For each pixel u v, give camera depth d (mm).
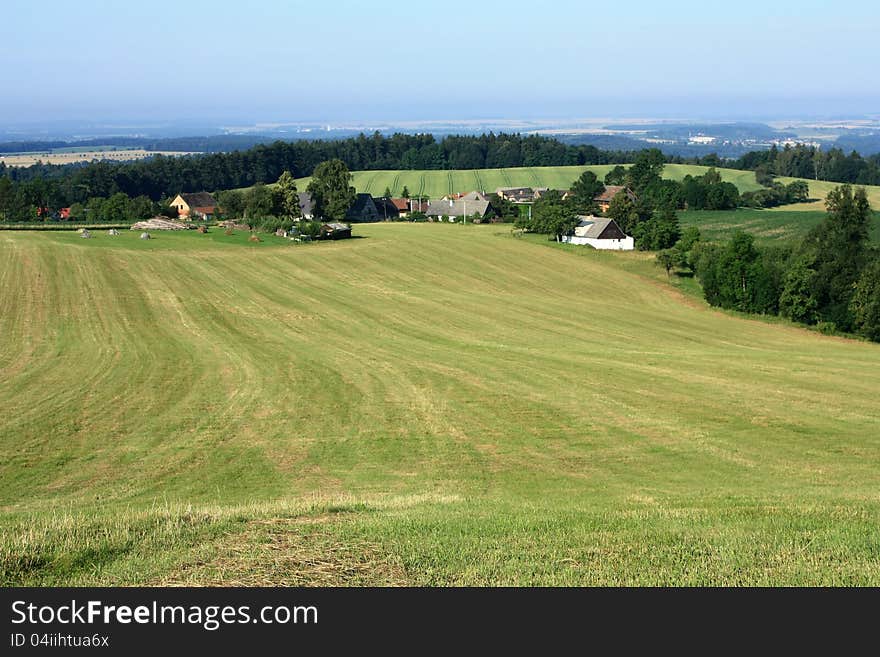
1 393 29578
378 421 26891
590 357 39312
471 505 15117
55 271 55875
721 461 22375
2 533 11672
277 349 39625
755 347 49594
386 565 10484
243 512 13242
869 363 40469
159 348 38906
